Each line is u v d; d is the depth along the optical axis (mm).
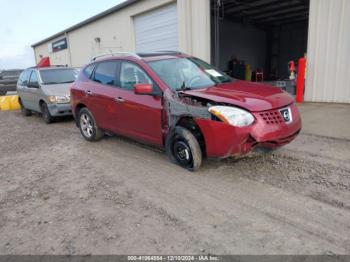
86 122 6309
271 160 4418
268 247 2496
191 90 4191
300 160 4348
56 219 3197
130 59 5000
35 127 8734
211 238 2668
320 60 8352
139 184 3939
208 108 3689
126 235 2799
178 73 4688
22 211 3441
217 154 3732
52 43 25328
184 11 11891
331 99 8375
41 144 6570
